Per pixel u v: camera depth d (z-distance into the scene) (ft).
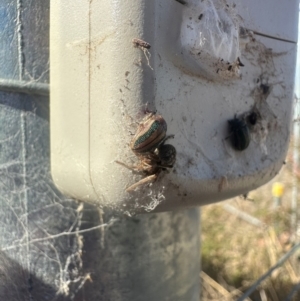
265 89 0.24
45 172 0.23
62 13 0.19
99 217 0.23
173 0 0.18
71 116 0.19
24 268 0.24
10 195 0.23
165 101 0.18
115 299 0.24
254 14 0.23
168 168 0.18
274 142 0.25
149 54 0.17
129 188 0.18
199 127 0.20
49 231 0.23
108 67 0.17
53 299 0.24
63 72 0.19
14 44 0.21
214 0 0.20
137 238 0.24
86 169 0.19
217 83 0.21
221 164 0.21
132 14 0.17
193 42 0.19
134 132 0.17
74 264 0.24
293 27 0.26
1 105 0.23
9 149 0.23
